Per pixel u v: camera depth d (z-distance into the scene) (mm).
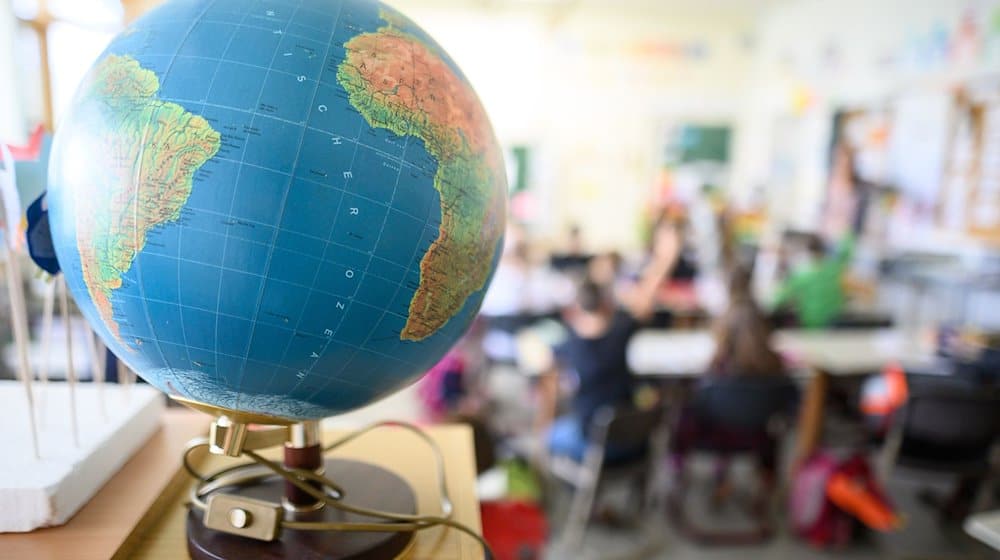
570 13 4996
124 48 405
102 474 533
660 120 5426
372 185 376
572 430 2191
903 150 3566
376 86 389
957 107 3168
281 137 362
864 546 2166
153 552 475
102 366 660
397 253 389
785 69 4898
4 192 474
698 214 5102
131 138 367
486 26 5090
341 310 385
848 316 3168
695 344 2590
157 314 387
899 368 2303
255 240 361
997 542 1011
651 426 1997
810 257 3295
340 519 482
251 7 402
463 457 664
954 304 3080
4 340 1056
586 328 2170
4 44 655
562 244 5434
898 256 3500
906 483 2637
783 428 2482
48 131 523
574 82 5281
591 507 2072
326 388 423
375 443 696
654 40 5285
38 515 461
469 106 443
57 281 533
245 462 616
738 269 2309
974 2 3078
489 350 2863
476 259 443
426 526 485
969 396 1990
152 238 367
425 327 428
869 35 3914
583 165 5418
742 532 2244
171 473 563
